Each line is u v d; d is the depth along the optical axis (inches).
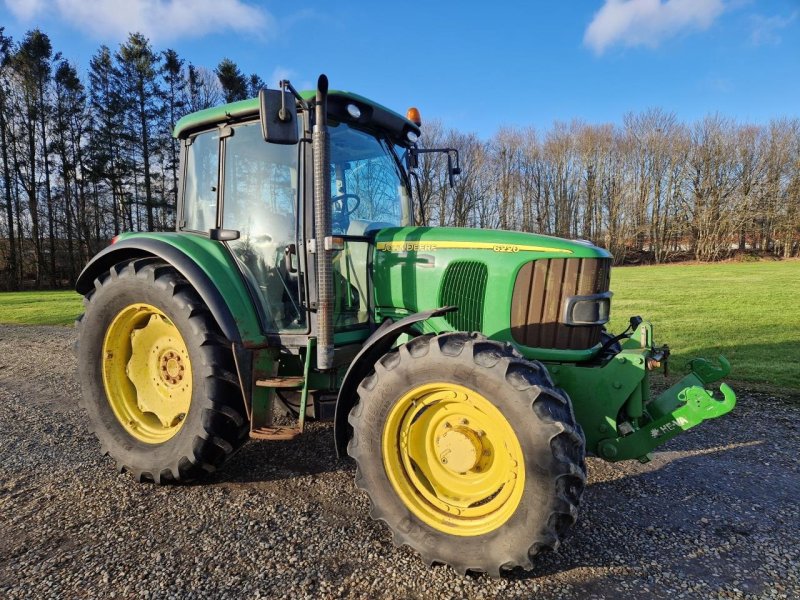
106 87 1245.7
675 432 104.1
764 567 97.2
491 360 92.0
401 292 129.6
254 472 140.1
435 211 1230.9
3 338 388.8
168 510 118.7
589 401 108.1
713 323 393.1
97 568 96.0
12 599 87.4
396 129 148.4
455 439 98.4
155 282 130.0
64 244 1327.5
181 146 154.0
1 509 119.3
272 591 89.5
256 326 128.3
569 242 118.7
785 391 214.2
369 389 102.7
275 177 131.9
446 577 94.1
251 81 1332.4
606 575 94.6
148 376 140.0
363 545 104.3
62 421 184.4
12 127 1242.0
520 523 89.4
